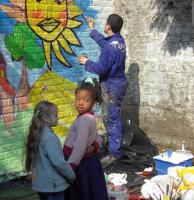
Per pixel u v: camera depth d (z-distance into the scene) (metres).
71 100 4.99
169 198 3.43
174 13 5.05
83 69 5.09
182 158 4.16
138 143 5.35
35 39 4.54
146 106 5.40
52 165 2.81
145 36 5.35
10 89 4.32
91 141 2.95
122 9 5.48
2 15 4.21
